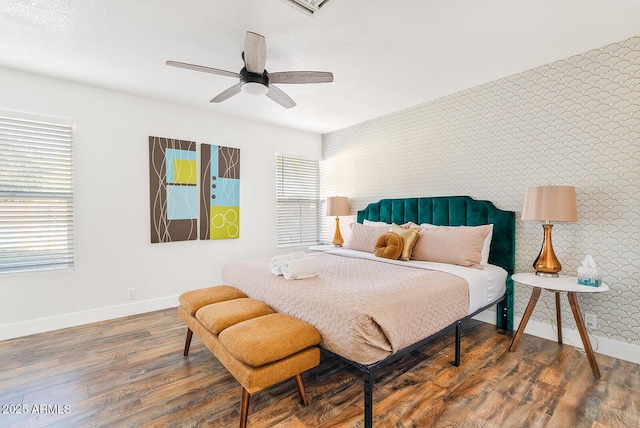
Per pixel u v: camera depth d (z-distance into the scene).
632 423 1.58
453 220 3.23
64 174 2.92
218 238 3.88
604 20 2.02
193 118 3.69
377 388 1.91
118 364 2.21
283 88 3.12
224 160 3.94
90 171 3.04
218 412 1.68
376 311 1.58
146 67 2.64
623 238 2.29
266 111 3.85
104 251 3.12
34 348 2.46
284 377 1.56
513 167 2.87
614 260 2.33
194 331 2.11
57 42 2.23
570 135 2.53
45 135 2.83
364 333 1.52
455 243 2.75
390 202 3.85
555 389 1.88
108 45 2.29
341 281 2.13
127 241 3.25
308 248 4.82
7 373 2.09
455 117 3.28
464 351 2.41
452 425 1.57
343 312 1.60
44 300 2.81
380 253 3.03
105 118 3.11
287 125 4.48
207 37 2.19
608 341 2.35
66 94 2.91
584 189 2.46
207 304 2.20
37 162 2.79
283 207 4.63
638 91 2.21
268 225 4.41
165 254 3.51
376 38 2.21
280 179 4.59
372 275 2.32
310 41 2.24
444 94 3.31
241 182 4.12
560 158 2.58
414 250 3.02
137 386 1.93
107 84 3.01
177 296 3.59
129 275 3.27
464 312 2.21
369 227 3.61
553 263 2.43
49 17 1.93
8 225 2.68
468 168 3.19
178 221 3.57
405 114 3.77
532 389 1.88
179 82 2.96
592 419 1.61
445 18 1.98
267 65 2.61
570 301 2.17
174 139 3.53
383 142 4.05
